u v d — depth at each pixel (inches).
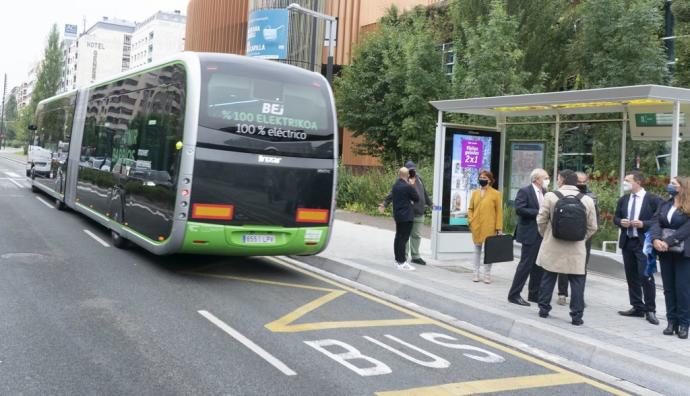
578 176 341.1
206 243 329.1
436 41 828.0
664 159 459.2
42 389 176.6
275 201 344.2
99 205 475.8
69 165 600.1
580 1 663.1
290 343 235.0
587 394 204.1
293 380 195.2
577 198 280.2
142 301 287.4
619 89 334.6
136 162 391.9
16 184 991.6
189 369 199.6
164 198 338.6
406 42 831.7
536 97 374.0
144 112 390.0
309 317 278.5
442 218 442.9
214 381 190.2
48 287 304.3
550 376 219.9
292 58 1206.3
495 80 604.4
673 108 359.9
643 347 246.2
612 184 469.7
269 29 1201.4
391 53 864.3
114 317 256.5
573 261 278.5
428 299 327.6
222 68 336.2
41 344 217.0
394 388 194.2
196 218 323.9
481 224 375.2
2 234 462.6
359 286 364.5
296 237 352.5
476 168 452.8
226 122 332.5
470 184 450.9
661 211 270.8
